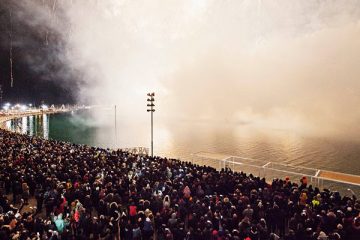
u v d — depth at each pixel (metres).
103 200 14.41
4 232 10.79
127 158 24.48
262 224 11.66
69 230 12.39
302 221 12.11
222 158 27.38
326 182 30.06
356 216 12.20
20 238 10.73
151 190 15.77
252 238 11.20
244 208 13.51
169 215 13.03
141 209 14.23
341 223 11.91
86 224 12.30
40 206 16.08
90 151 28.34
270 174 34.72
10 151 26.25
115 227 12.47
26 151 26.38
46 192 15.60
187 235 11.66
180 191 15.75
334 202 14.44
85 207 14.75
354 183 17.61
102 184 16.62
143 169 20.00
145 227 12.52
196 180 17.11
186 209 14.12
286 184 17.00
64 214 13.85
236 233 10.97
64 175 18.08
